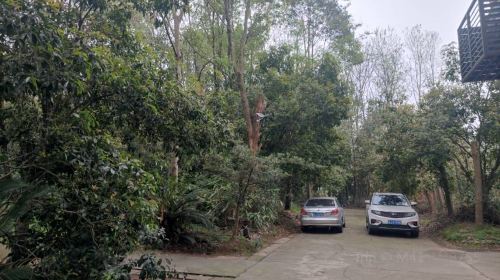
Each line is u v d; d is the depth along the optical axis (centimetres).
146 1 701
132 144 691
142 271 553
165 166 732
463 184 1981
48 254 518
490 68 1223
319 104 1927
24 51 420
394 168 1911
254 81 2083
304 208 1795
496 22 1077
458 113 1688
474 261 1097
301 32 2736
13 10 401
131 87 582
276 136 1959
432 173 1961
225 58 1680
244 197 1275
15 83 418
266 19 1875
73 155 489
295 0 2367
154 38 1401
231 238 1250
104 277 487
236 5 1831
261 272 934
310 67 2133
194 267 970
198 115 680
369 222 1691
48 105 517
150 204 588
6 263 523
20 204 482
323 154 2111
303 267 997
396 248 1333
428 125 1695
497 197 1762
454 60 1708
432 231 1756
